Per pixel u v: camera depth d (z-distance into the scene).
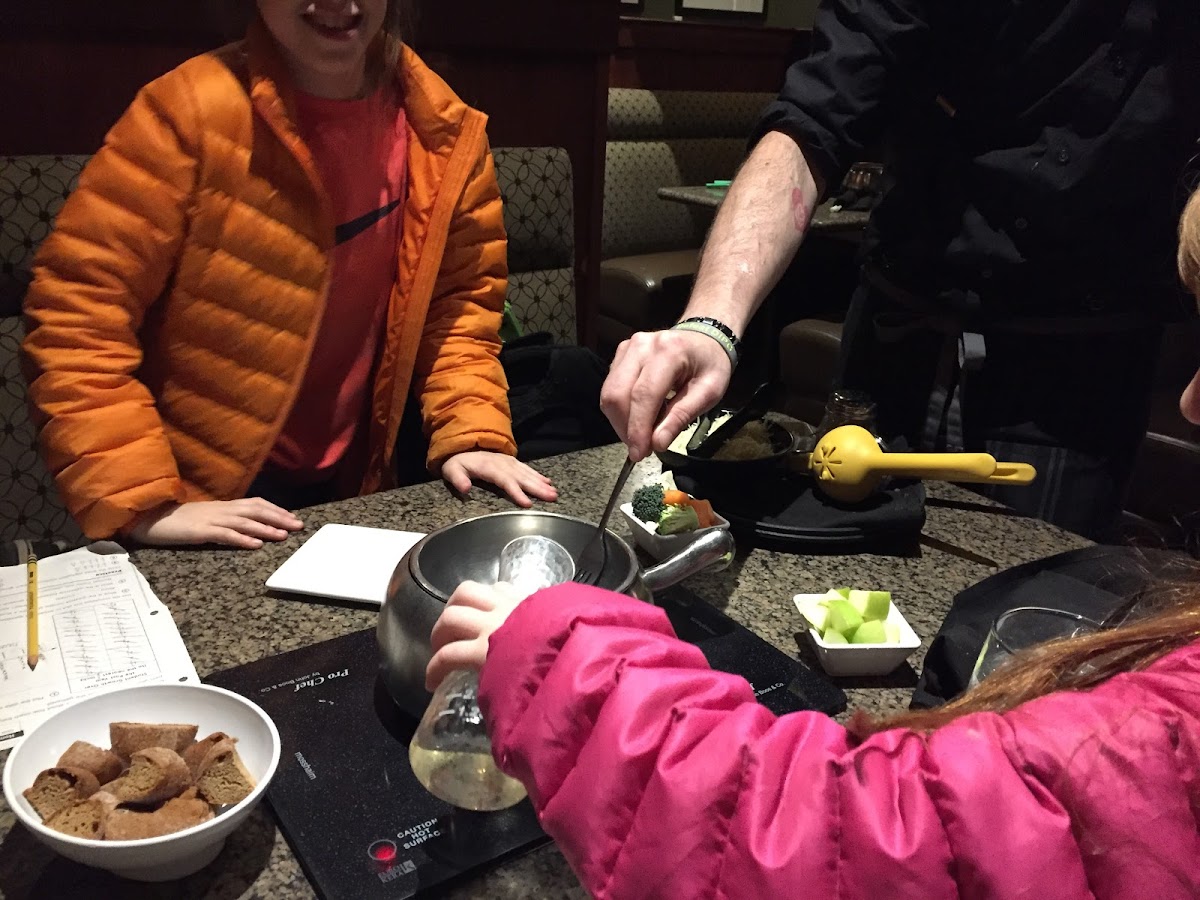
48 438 1.02
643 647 0.50
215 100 1.09
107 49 1.66
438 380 1.32
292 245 1.18
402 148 1.32
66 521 1.54
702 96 3.91
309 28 1.08
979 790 0.40
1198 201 0.53
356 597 0.83
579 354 1.61
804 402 3.13
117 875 0.53
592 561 0.68
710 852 0.43
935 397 1.16
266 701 0.69
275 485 1.38
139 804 0.55
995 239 1.06
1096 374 1.11
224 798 0.56
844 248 3.47
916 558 0.98
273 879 0.54
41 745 0.59
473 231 1.36
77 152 1.68
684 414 0.80
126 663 0.73
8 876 0.53
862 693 0.75
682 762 0.45
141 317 1.14
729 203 1.03
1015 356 1.12
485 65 2.09
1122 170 0.98
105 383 1.05
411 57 1.29
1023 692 0.48
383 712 0.68
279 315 1.20
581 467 1.18
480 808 0.57
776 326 3.38
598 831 0.45
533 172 2.03
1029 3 0.95
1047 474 1.15
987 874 0.39
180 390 1.21
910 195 1.13
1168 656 0.45
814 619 0.79
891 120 1.11
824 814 0.42
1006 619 0.64
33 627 0.76
